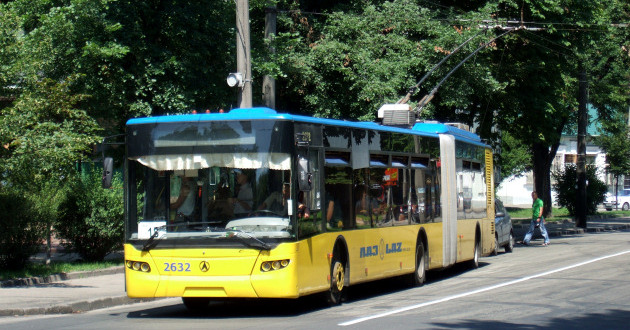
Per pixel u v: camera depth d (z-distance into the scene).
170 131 12.23
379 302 13.99
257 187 11.88
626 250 26.06
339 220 13.52
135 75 19.73
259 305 13.96
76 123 17.48
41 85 16.91
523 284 16.47
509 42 28.94
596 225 45.00
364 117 24.75
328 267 13.05
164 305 14.70
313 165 12.65
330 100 25.55
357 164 14.38
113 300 14.48
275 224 11.79
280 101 26.42
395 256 15.84
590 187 54.66
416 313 12.16
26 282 16.50
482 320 11.34
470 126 30.39
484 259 24.42
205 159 12.08
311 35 26.30
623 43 42.47
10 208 17.14
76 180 18.75
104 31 19.27
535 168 44.75
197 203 12.00
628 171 58.97
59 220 19.91
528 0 27.91
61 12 18.91
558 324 10.99
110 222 20.17
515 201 72.62
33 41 18.97
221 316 12.41
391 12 25.89
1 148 15.98
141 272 12.03
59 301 13.77
